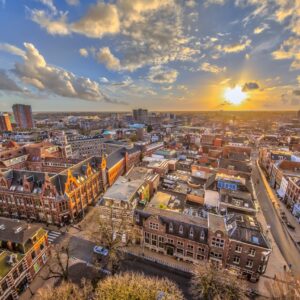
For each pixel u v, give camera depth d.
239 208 65.31
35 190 70.00
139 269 50.91
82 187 78.81
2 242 47.25
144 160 132.38
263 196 93.44
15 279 43.09
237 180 81.19
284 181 90.00
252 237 46.44
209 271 40.28
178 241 53.03
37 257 50.06
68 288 37.03
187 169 117.00
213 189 81.56
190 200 77.88
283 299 42.25
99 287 39.16
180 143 194.62
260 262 45.72
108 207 63.88
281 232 66.88
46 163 112.31
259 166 136.88
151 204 69.75
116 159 114.62
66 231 66.56
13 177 75.31
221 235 47.94
